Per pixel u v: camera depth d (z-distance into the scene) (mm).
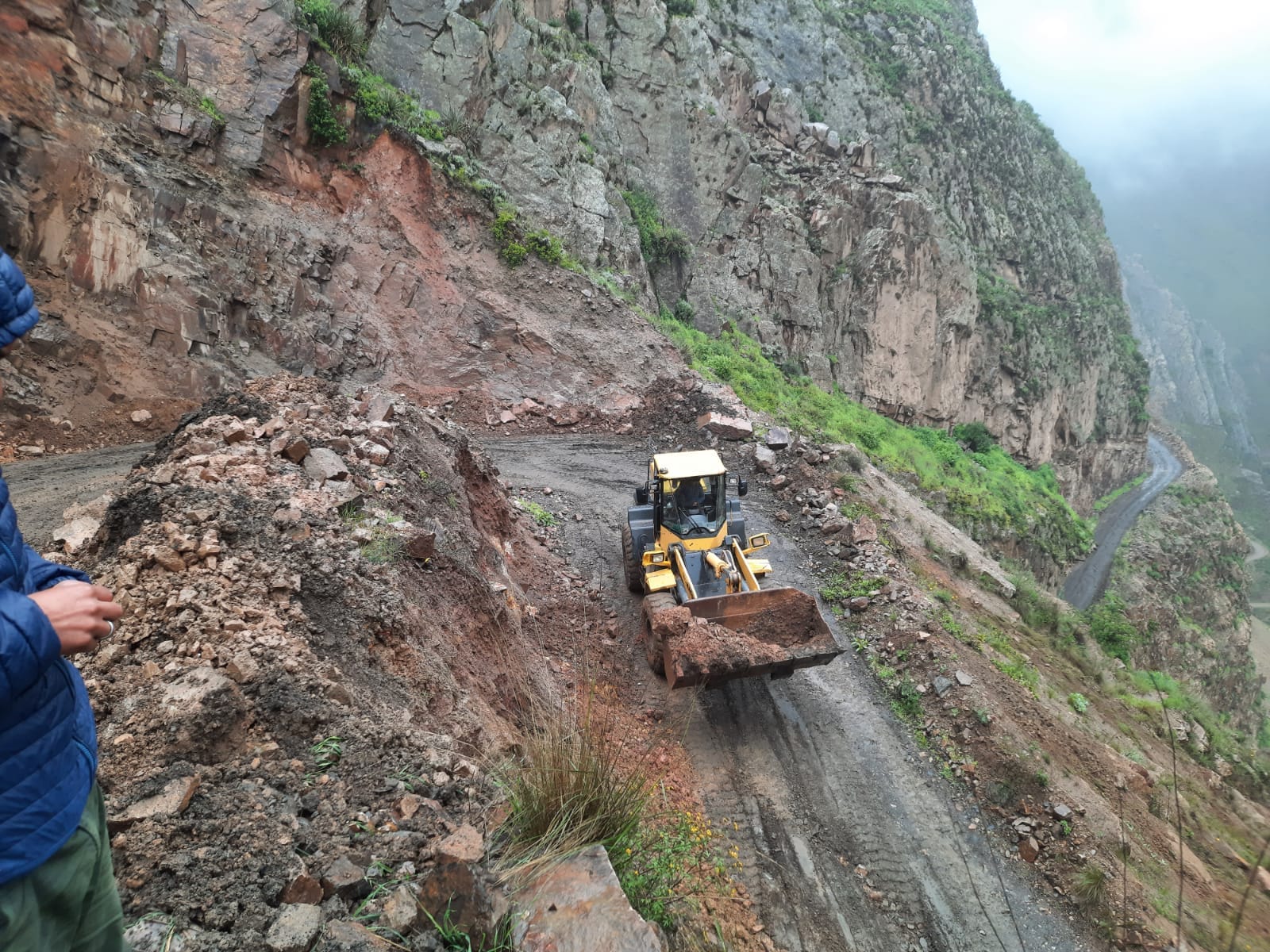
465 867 3188
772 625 9273
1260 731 52031
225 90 19828
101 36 17188
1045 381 56938
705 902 6715
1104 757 10039
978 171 61969
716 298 35875
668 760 8898
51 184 15438
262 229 19234
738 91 41125
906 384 44531
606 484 18312
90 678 4254
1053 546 46781
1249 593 92438
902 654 11336
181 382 15953
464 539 9234
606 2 35594
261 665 4516
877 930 7434
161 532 5551
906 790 9148
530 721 6891
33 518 10477
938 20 65938
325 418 9391
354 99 22453
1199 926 7625
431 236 23672
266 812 3449
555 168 28078
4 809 1703
